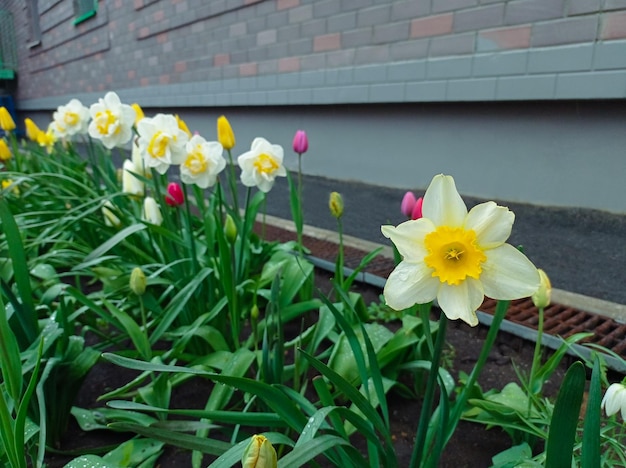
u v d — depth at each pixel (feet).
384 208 12.71
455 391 5.09
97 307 5.04
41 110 39.75
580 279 7.74
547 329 6.19
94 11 28.19
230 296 5.50
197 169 6.08
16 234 4.30
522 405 4.41
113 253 7.36
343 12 14.40
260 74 17.72
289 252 7.72
